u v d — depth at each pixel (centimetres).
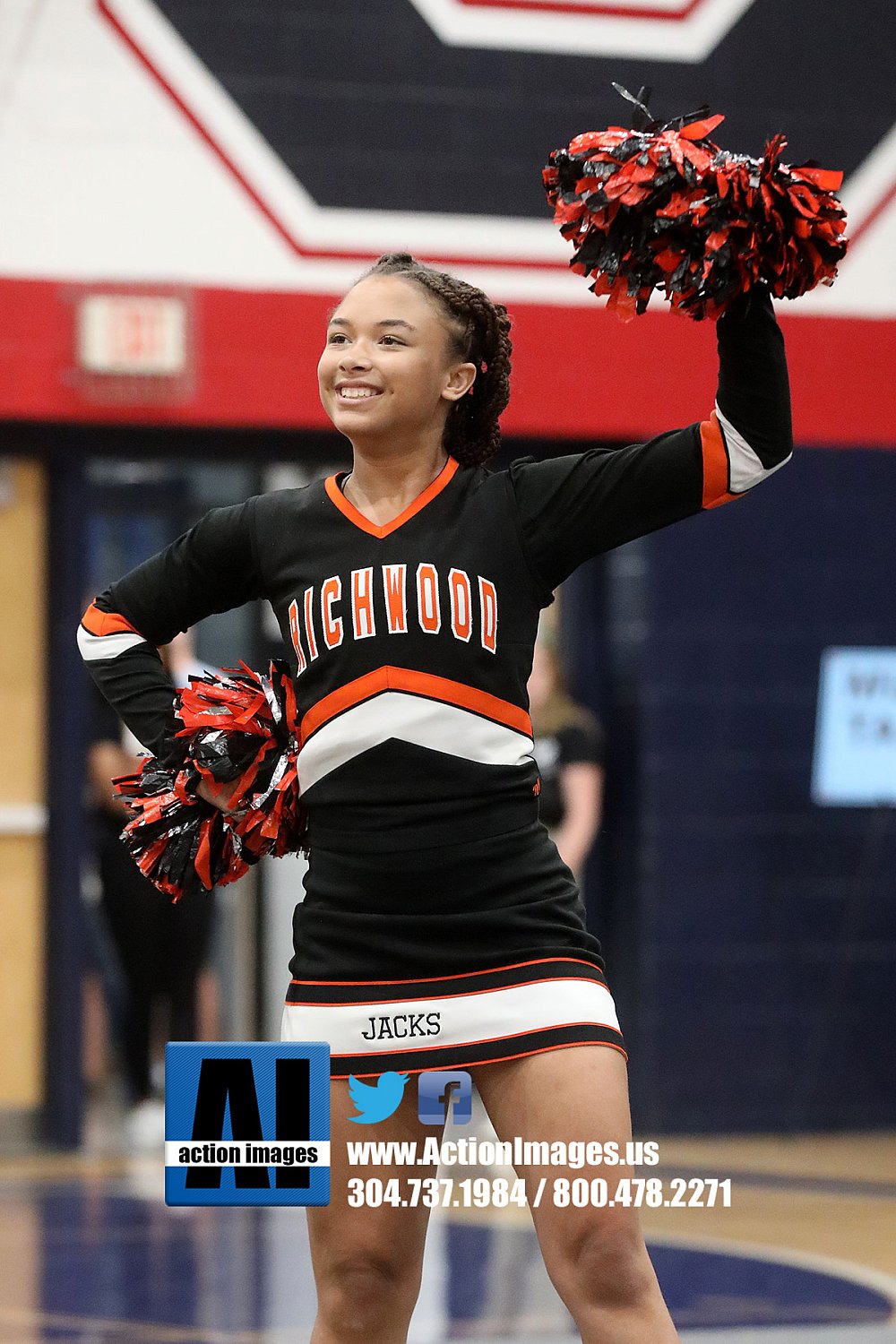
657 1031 2039
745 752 2073
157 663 752
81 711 1964
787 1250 1451
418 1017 653
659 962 2042
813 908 2083
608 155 651
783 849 2078
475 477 691
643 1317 628
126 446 1962
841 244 663
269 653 2097
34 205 1897
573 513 674
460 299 691
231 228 1942
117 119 1916
